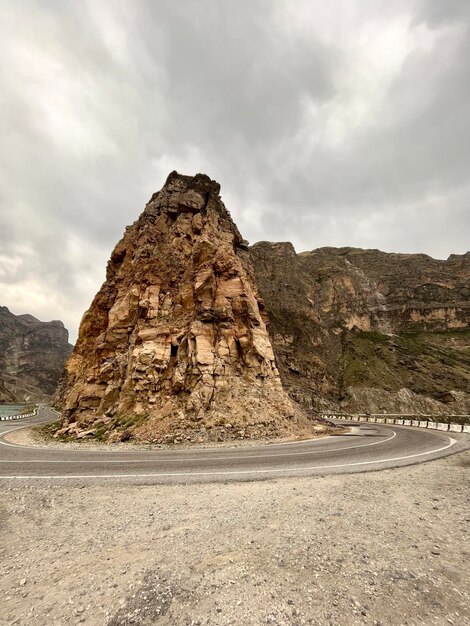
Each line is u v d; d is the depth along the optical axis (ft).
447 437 82.07
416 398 266.77
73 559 18.40
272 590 15.06
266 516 23.91
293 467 39.65
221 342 83.82
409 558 18.12
